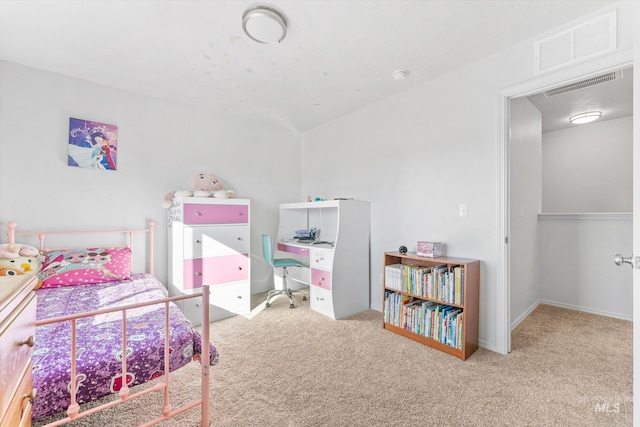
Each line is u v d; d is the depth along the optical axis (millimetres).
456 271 2234
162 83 2791
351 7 1760
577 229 3266
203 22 1897
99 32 2002
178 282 2801
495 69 2283
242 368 2023
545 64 2021
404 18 1866
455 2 1722
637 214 1123
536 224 3438
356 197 3502
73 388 1136
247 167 3865
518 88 2160
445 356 2188
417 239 2844
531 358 2152
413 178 2881
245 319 2961
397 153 3031
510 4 1743
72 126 2664
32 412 1097
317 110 3500
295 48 2207
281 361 2117
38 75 2516
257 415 1562
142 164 3049
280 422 1511
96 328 1548
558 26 1961
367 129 3359
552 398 1685
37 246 2508
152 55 2303
